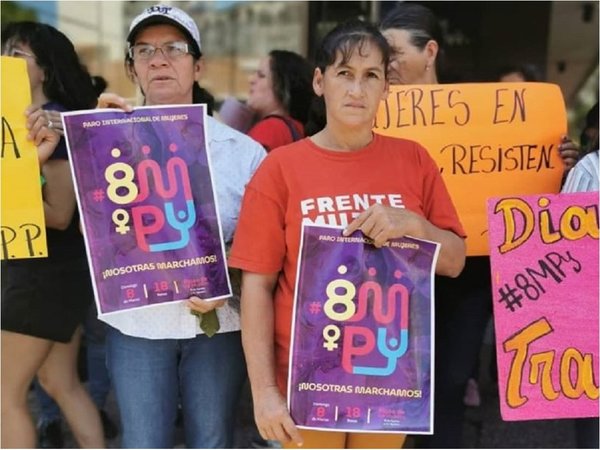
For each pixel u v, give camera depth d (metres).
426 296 1.78
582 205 1.90
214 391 2.13
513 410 1.90
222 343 2.11
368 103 1.76
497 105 2.31
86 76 2.52
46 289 2.36
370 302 1.77
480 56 5.68
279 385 1.88
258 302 1.82
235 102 3.98
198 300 1.92
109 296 1.89
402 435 2.04
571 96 5.62
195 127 1.95
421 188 1.88
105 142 1.90
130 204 1.91
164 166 1.93
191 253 1.93
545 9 5.56
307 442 1.96
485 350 4.21
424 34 2.51
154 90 2.07
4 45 2.40
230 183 2.07
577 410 1.90
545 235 1.90
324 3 5.23
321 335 1.77
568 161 2.32
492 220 1.90
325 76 1.79
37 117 1.98
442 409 2.52
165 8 2.05
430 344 1.79
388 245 1.77
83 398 2.76
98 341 3.17
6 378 2.40
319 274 1.76
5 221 1.99
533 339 1.90
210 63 5.55
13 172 1.98
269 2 5.40
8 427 2.40
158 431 2.12
